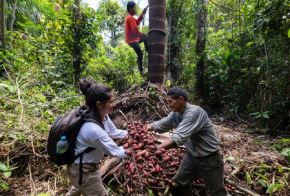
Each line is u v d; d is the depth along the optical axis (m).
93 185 2.37
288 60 5.49
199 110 2.62
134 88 5.93
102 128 2.31
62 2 7.93
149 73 6.14
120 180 3.35
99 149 2.35
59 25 7.25
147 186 2.86
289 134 5.43
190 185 3.01
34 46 7.45
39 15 10.34
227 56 7.05
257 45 6.29
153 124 3.01
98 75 8.52
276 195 3.36
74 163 2.35
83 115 2.28
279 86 5.57
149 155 2.53
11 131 4.12
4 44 6.82
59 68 7.14
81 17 7.26
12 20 9.02
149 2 6.08
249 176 3.49
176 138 2.51
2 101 4.85
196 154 2.70
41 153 3.96
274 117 5.68
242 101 6.82
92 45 7.66
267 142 4.91
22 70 6.29
